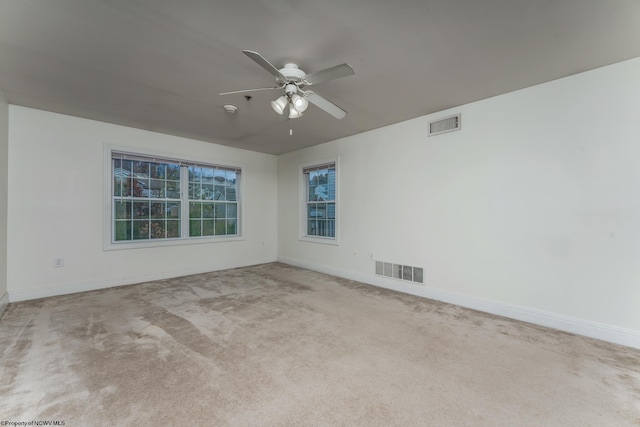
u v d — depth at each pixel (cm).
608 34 200
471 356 217
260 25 191
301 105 233
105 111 357
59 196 370
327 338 247
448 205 347
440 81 274
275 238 626
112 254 412
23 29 196
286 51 222
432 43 212
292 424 148
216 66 246
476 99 317
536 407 161
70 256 378
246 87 286
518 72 257
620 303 241
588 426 147
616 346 235
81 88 291
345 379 188
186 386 179
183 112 359
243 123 403
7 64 244
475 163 324
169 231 478
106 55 229
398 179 400
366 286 423
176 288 405
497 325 277
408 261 388
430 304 340
